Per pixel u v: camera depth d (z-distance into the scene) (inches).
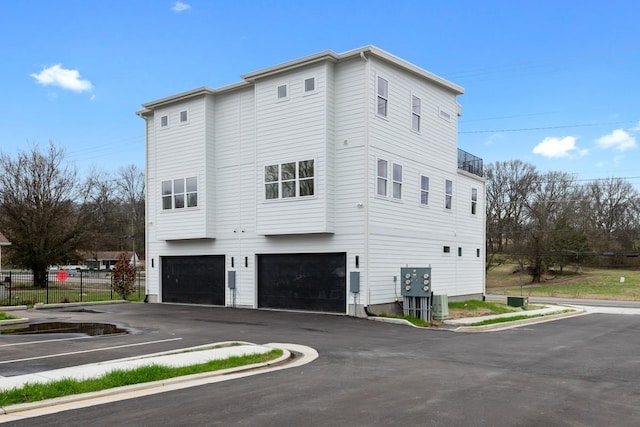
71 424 249.0
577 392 320.5
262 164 845.8
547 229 2176.4
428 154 920.9
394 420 255.9
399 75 848.3
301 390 319.9
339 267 791.7
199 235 936.9
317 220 783.1
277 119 834.8
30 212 1683.1
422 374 372.8
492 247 2429.9
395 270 815.1
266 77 846.5
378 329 647.1
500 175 2461.9
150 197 1056.2
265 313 808.3
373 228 771.4
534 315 877.8
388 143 812.0
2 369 371.9
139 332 594.6
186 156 967.6
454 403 289.6
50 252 1683.1
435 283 930.1
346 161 785.6
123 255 1179.9
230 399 297.3
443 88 976.9
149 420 255.1
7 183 1706.4
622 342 567.8
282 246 853.2
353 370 387.2
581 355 472.1
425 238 902.4
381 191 796.6
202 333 585.3
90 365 379.6
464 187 1051.3
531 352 486.3
